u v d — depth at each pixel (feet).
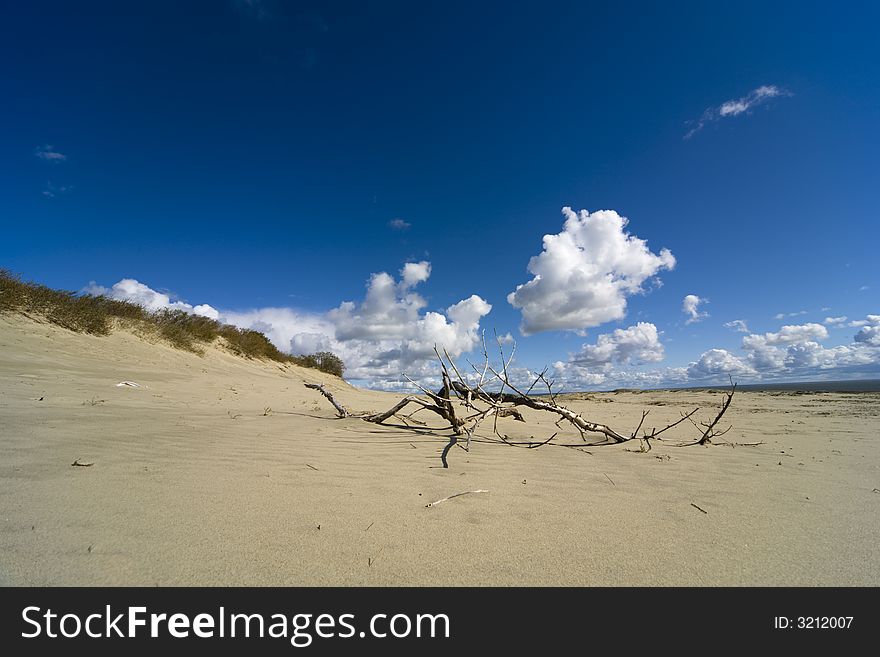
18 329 26.09
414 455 10.75
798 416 24.27
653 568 5.28
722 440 15.16
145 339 35.47
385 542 5.65
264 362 51.93
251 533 5.67
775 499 7.95
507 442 13.47
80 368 21.77
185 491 6.97
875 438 15.78
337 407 17.57
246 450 10.00
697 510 7.27
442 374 15.39
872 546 5.97
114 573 4.59
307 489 7.53
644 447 13.11
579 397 50.52
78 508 5.96
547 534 6.11
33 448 8.36
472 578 4.94
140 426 11.38
